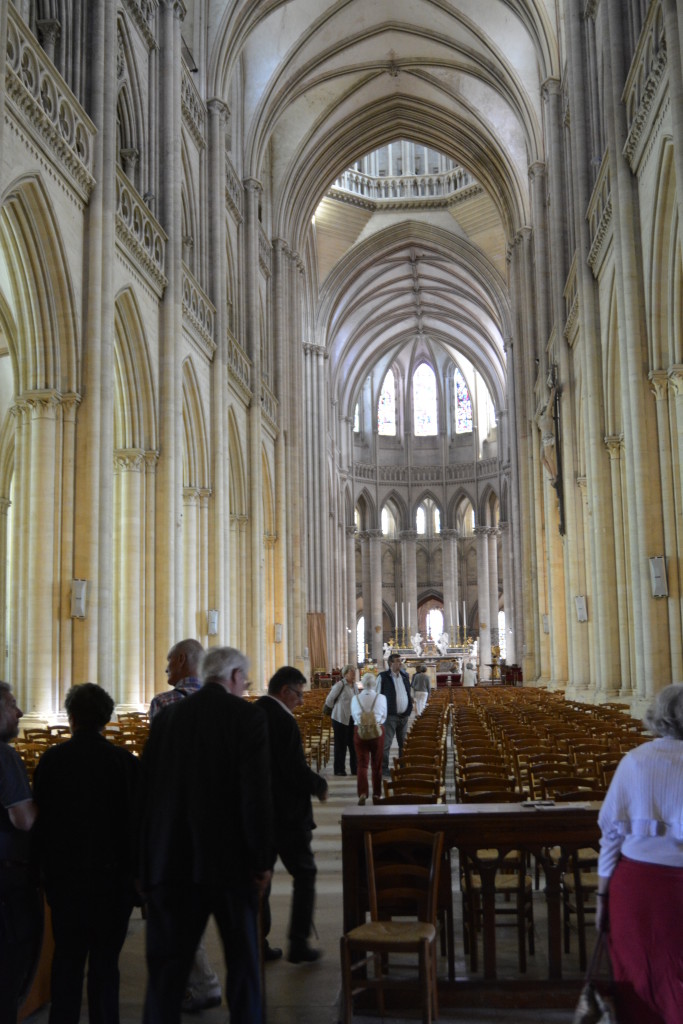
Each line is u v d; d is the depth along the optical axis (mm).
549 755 10211
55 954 5152
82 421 18312
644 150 18359
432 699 33438
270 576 39656
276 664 39156
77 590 17719
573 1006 6016
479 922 7133
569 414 29062
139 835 4777
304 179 43500
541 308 35219
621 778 4398
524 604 42656
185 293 26062
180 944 4637
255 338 35438
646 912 4211
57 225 17281
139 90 23312
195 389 27078
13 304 17953
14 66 15570
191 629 27344
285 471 41188
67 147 17359
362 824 6371
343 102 41562
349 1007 5477
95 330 18516
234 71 34438
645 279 18891
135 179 22969
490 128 41375
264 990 5914
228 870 4625
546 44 30859
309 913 6750
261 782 4691
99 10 19359
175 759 4766
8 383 26656
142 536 22875
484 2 34750
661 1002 4156
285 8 35062
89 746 5297
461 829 6312
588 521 26125
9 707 5320
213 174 29500
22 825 5090
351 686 18016
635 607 18938
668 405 18469
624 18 20109
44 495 17719
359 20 36562
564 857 6254
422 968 5477
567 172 29781
